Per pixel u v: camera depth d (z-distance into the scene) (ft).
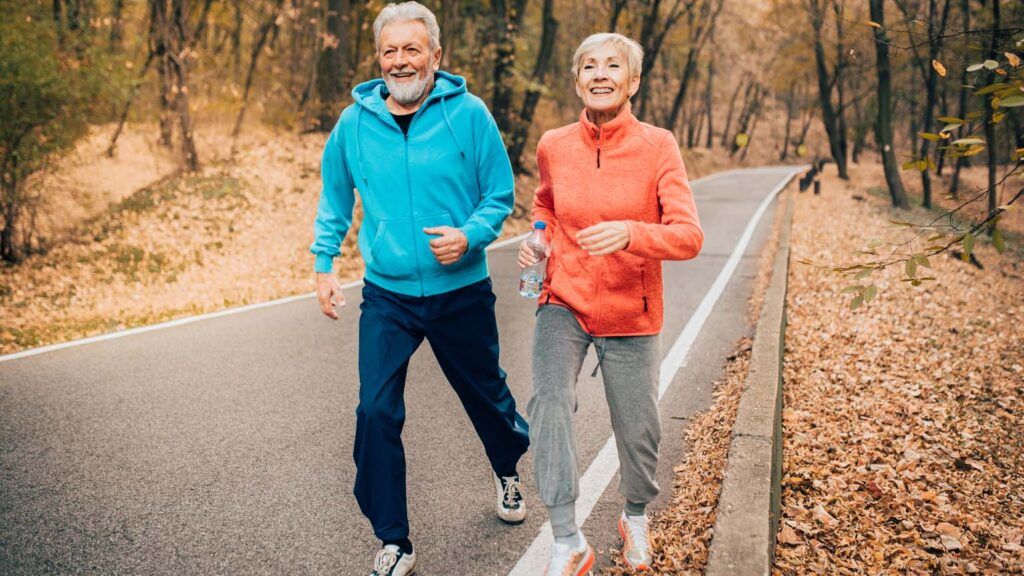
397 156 8.80
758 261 34.68
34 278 32.19
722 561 7.95
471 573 9.27
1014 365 21.71
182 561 9.50
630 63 8.36
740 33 103.86
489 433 9.95
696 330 21.94
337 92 57.11
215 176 44.52
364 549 9.89
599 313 8.49
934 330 25.02
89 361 18.90
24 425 14.26
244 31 74.33
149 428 14.20
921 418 16.26
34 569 9.24
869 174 111.14
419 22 8.63
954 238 8.97
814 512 11.11
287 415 15.02
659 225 7.84
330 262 9.55
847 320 24.66
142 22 53.42
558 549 8.23
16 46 31.45
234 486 11.72
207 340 21.08
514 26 59.47
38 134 32.96
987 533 11.41
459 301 9.13
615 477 12.04
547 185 9.16
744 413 12.00
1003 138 33.91
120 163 46.24
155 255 34.63
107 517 10.64
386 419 8.57
